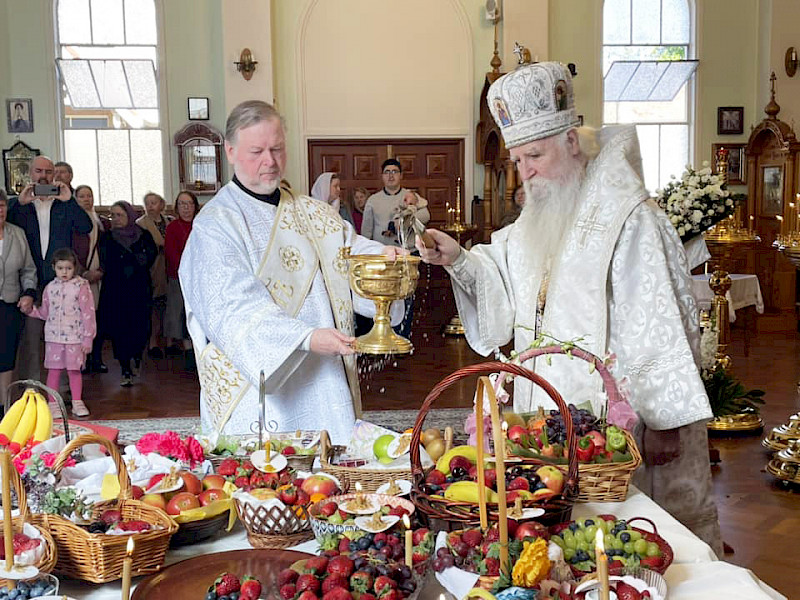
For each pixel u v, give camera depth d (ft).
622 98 40.47
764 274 37.11
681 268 9.42
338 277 10.72
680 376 8.89
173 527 6.19
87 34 38.63
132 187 39.60
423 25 38.73
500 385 8.25
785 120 39.11
